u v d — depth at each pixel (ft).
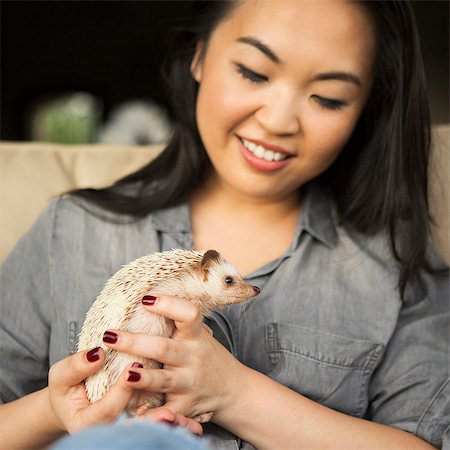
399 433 2.11
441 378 2.22
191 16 2.33
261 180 2.16
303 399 2.06
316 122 2.07
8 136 6.16
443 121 5.83
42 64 6.18
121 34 6.08
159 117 5.58
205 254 2.00
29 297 2.27
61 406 1.84
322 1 2.03
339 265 2.30
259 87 2.06
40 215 2.38
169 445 1.13
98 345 1.86
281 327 2.20
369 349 2.22
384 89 2.28
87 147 2.83
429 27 5.74
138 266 1.97
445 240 2.62
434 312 2.34
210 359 1.88
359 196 2.37
